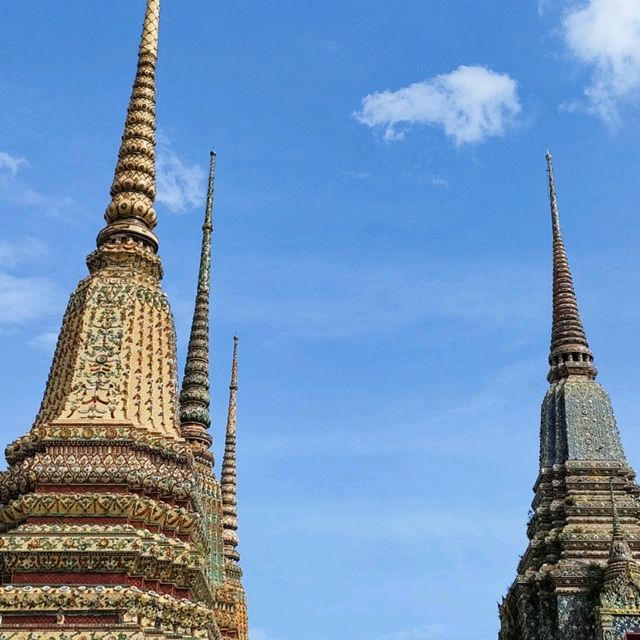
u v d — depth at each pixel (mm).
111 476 26281
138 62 34781
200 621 25453
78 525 25250
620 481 43406
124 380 28328
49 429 26766
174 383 29703
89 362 28344
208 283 47688
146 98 34125
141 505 25984
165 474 27328
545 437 46062
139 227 31969
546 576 40469
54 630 23094
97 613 23578
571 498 42781
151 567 25094
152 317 30016
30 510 25391
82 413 27406
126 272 30609
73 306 30281
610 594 37906
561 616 39000
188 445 28641
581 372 47406
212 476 42688
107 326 29094
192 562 25797
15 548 24281
